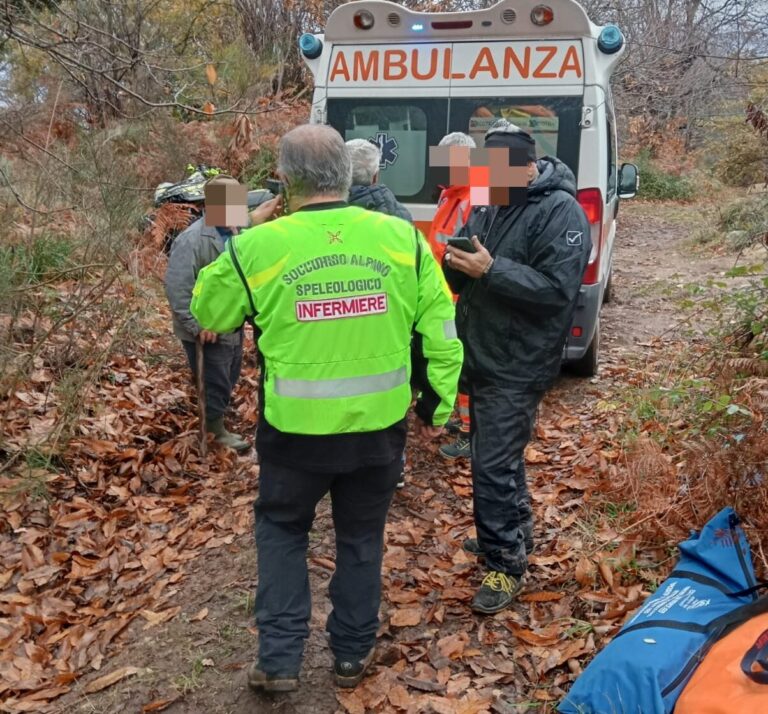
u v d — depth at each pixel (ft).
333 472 8.45
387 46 17.43
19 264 15.46
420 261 8.55
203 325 8.55
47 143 15.83
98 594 12.01
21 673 10.34
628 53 54.95
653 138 69.77
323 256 8.18
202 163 28.43
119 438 15.99
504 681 9.61
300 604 9.13
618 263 37.91
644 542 11.86
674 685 7.41
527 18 16.61
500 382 10.30
